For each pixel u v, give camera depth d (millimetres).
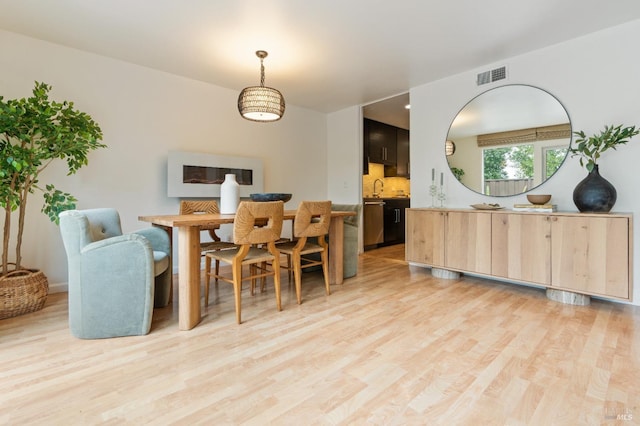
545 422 1156
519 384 1392
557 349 1711
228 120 3924
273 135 4406
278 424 1154
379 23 2445
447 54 2982
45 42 2729
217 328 2006
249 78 3580
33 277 2309
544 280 2508
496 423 1154
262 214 2168
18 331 1953
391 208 5652
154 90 3338
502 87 3115
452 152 3510
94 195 2984
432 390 1354
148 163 3311
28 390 1350
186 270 1989
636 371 1489
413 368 1527
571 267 2371
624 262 2145
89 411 1219
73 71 2863
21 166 2006
